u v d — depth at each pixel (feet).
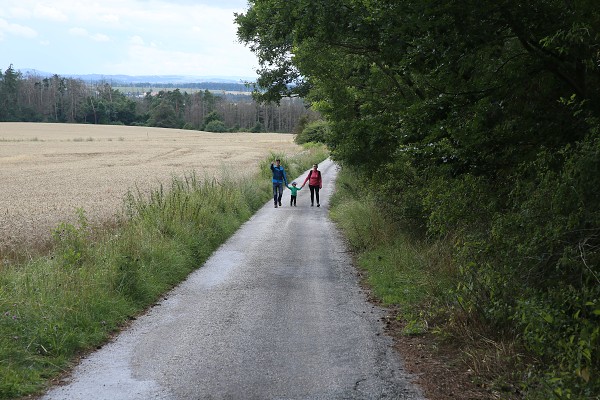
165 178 126.93
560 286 16.87
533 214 18.21
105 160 202.90
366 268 34.81
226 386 16.69
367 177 47.34
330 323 23.35
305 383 16.87
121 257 28.91
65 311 21.80
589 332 14.58
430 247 31.81
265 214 64.69
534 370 15.96
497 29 23.43
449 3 22.31
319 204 73.87
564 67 22.44
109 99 613.52
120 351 20.02
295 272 34.19
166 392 16.29
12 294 22.75
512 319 18.83
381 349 19.98
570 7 21.27
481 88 24.79
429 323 22.36
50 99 556.10
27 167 169.99
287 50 48.62
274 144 325.21
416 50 25.31
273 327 22.77
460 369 17.71
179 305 26.55
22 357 18.13
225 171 77.56
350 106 46.55
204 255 38.42
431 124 25.76
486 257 20.72
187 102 645.51
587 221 16.30
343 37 31.50
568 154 19.15
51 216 62.85
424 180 34.58
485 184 23.76
